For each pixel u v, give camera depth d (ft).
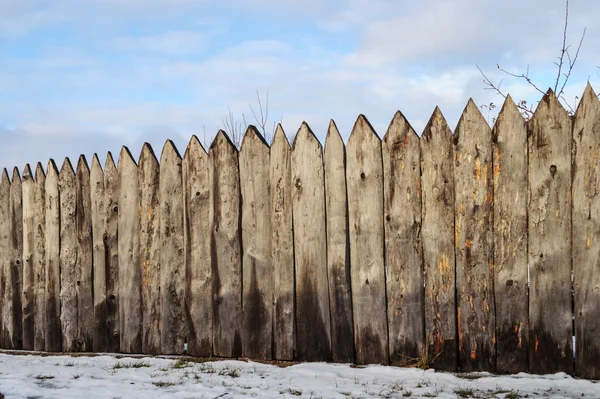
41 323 24.02
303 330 19.24
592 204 15.88
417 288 17.74
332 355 18.85
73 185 23.40
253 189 20.01
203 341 20.74
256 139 19.98
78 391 15.64
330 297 18.81
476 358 17.08
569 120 16.12
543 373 16.38
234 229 20.26
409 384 15.90
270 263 19.76
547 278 16.33
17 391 15.61
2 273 25.14
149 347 21.70
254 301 19.94
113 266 22.53
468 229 17.15
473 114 17.12
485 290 16.98
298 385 15.99
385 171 18.15
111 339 22.53
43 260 24.09
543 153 16.37
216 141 20.62
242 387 15.92
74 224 23.36
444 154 17.43
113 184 22.57
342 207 18.66
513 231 16.69
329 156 18.88
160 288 21.58
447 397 14.49
